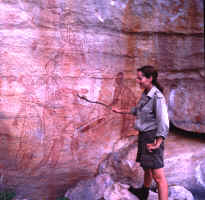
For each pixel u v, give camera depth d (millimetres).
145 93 2354
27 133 2910
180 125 3783
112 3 3225
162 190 2271
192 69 3785
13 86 2799
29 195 2984
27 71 2846
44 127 2986
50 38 2922
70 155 3158
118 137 3500
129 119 3547
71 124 3139
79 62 3123
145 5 3426
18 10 2742
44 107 2967
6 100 2785
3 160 2848
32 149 2955
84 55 3145
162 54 3658
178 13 3607
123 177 3146
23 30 2785
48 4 2865
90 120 3264
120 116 3477
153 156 2240
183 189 2859
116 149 3436
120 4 3275
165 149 3455
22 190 2953
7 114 2803
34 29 2834
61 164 3119
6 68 2754
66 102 3088
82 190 2857
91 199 2752
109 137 3422
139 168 3109
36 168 3002
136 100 3582
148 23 3479
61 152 3105
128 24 3367
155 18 3504
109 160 3297
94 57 3211
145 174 2543
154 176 2316
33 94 2893
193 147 3494
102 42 3234
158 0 3484
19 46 2785
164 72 3730
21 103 2848
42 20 2859
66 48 3023
